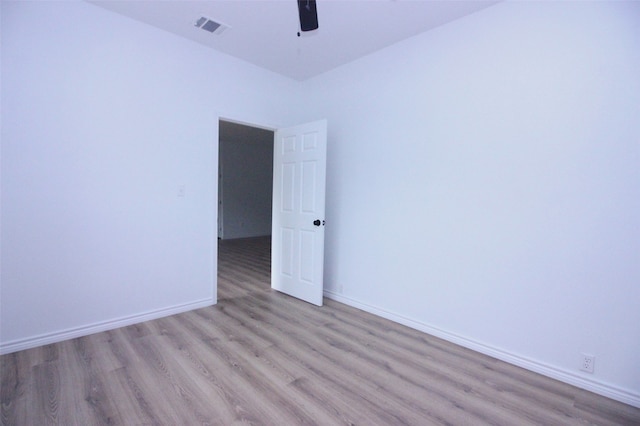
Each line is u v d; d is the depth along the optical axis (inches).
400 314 114.0
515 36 85.7
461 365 86.4
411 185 109.5
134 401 67.2
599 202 74.3
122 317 104.6
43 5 86.9
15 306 86.2
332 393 72.2
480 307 94.0
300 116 151.8
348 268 132.0
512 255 87.5
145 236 108.2
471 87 94.3
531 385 77.9
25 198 86.4
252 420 62.7
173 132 112.4
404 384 76.6
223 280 165.9
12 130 83.7
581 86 76.1
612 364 73.7
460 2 88.2
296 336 101.1
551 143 80.5
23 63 84.5
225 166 315.0
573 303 78.4
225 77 124.5
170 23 103.7
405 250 111.9
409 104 109.6
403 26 101.4
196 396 69.5
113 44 98.6
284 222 143.9
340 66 132.8
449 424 63.6
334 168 136.4
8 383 72.1
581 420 66.1
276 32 107.4
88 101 95.0
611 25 72.1
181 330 102.8
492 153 90.4
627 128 70.6
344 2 88.6
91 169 96.3
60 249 92.4
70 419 61.5
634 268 70.5
